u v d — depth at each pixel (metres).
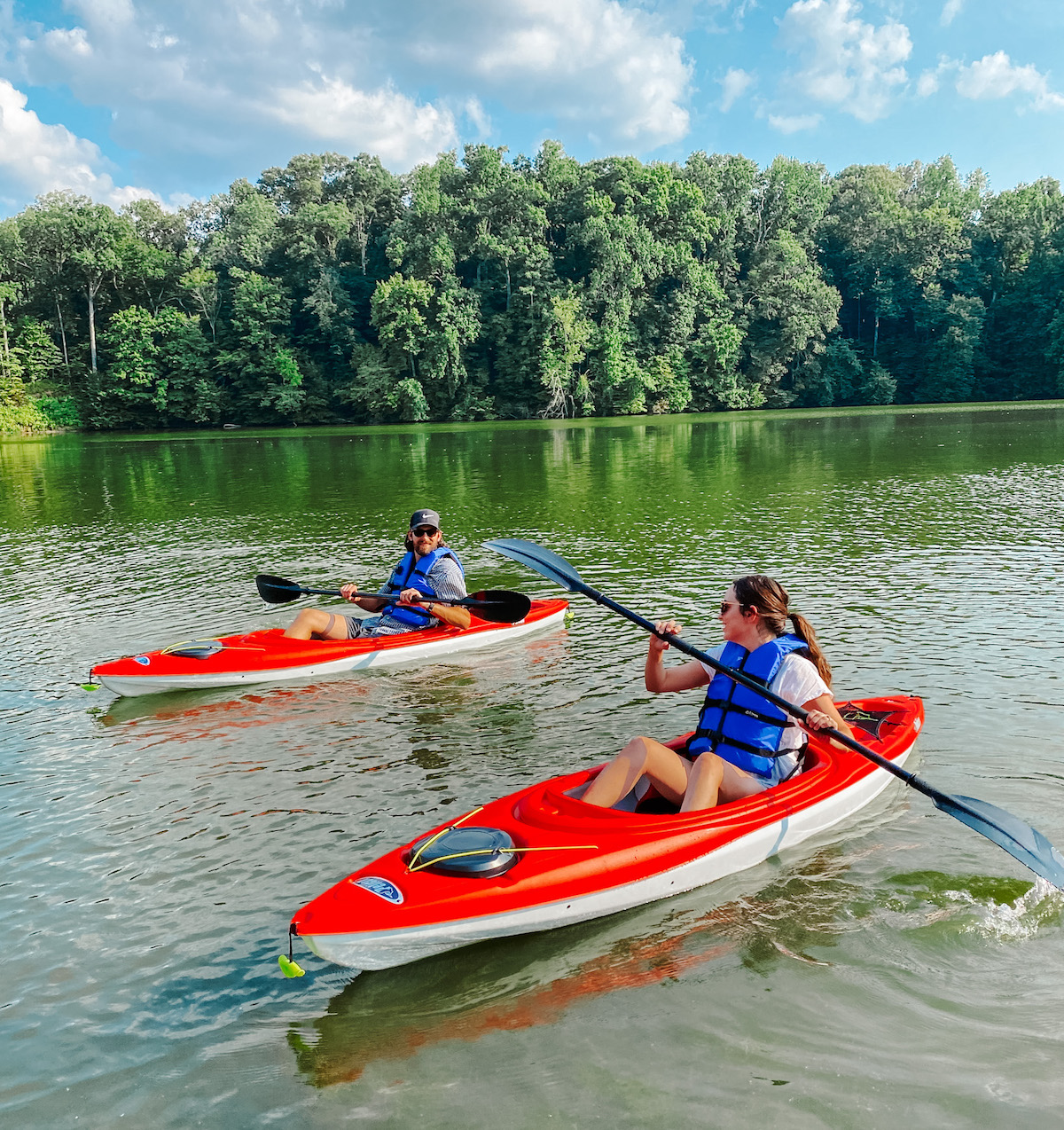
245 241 60.50
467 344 56.75
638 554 10.79
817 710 4.11
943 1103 2.71
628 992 3.29
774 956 3.45
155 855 4.40
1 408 51.00
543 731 5.74
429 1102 2.82
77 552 12.46
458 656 7.37
